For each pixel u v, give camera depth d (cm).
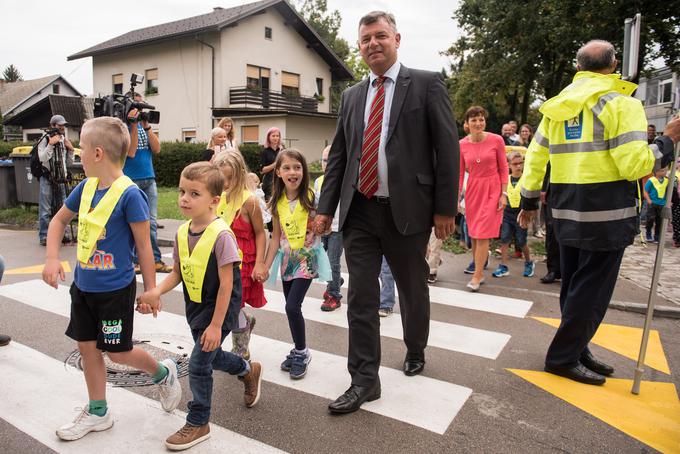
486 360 412
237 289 299
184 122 2795
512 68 2570
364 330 338
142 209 282
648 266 752
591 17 2016
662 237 342
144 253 284
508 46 2609
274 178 388
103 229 274
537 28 2369
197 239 287
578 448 290
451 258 790
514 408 334
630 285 637
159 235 933
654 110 3191
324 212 358
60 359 405
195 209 283
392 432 305
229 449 287
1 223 1123
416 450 287
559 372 383
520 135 1009
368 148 331
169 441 283
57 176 860
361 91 348
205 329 287
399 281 360
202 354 285
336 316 523
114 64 3059
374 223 338
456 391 357
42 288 602
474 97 2950
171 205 1370
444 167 329
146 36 2883
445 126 327
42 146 851
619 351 434
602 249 340
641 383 372
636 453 286
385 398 347
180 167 2178
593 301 357
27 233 1002
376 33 322
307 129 2747
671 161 338
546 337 465
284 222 379
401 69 334
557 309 547
